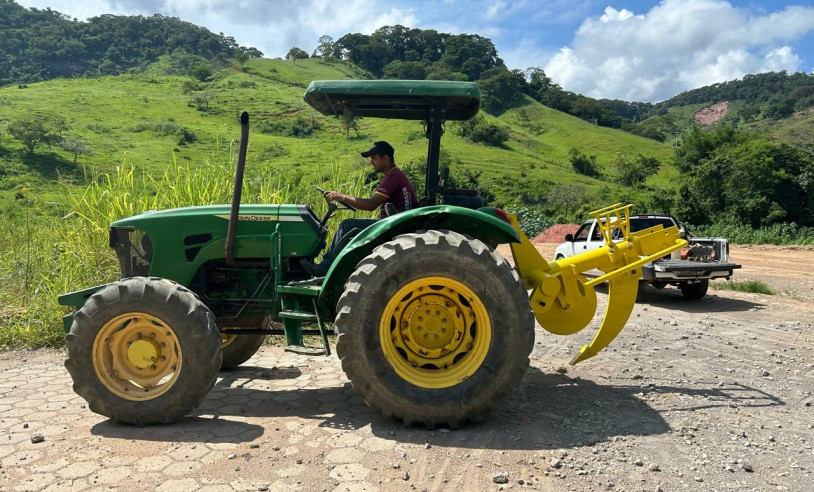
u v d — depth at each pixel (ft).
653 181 253.03
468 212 12.53
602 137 388.98
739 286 36.50
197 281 14.61
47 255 24.82
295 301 13.73
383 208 14.51
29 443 11.23
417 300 12.36
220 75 477.77
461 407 11.78
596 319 25.17
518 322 11.90
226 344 16.81
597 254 15.35
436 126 14.03
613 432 11.81
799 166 111.24
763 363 17.71
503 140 317.01
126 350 12.62
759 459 10.53
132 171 25.31
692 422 12.42
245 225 14.21
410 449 10.85
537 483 9.53
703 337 21.56
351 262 13.14
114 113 311.27
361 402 13.88
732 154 115.55
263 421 12.52
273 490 9.23
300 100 384.47
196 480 9.58
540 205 182.60
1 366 17.34
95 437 11.56
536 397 14.24
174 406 12.14
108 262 22.90
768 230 91.91
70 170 172.04
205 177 25.13
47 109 300.81
